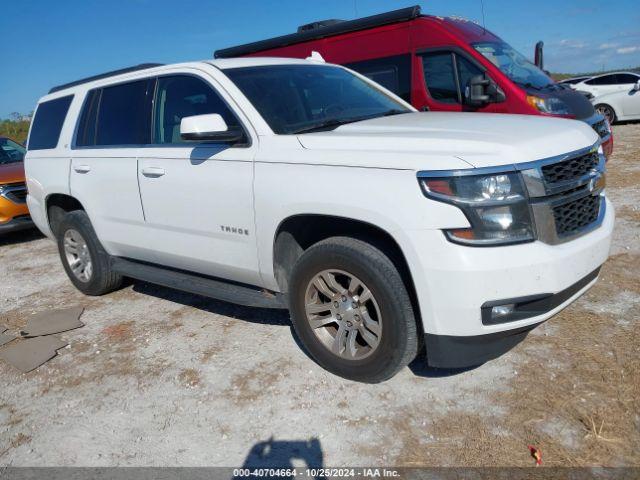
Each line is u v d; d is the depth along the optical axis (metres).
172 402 3.41
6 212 7.78
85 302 5.30
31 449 3.11
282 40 8.74
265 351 3.90
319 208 3.15
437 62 7.07
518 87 6.50
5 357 4.24
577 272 2.93
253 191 3.50
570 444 2.69
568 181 2.98
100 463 2.93
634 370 3.20
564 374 3.24
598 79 17.30
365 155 3.04
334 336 3.45
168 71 4.29
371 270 3.02
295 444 2.91
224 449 2.94
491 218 2.72
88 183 4.84
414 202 2.79
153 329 4.48
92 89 5.04
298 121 3.73
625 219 6.04
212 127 3.49
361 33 7.77
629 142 11.81
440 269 2.75
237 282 4.09
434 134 3.12
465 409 3.03
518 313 2.82
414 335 3.04
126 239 4.66
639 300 4.05
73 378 3.83
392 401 3.17
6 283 6.25
